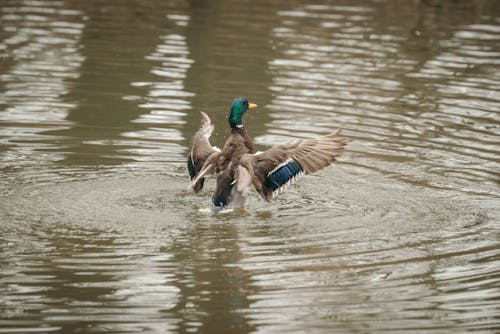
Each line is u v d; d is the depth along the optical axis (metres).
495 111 16.30
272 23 22.11
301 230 11.12
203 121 12.67
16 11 22.70
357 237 10.96
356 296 9.34
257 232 11.02
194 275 9.73
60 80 17.45
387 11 23.73
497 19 23.14
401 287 9.59
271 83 17.58
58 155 13.77
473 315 8.95
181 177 13.12
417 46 20.38
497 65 19.06
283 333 8.48
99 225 11.08
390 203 12.21
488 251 10.59
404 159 13.99
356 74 18.28
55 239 10.58
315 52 19.72
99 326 8.50
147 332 8.41
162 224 11.20
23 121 15.22
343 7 24.08
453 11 23.91
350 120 15.71
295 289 9.47
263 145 14.30
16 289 9.22
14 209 11.52
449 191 12.70
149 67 18.38
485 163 13.84
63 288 9.30
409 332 8.57
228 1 24.55
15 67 18.11
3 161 13.34
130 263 9.98
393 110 16.30
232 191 11.56
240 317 8.77
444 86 17.66
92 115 15.66
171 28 21.47
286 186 10.95
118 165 13.45
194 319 8.71
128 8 23.48
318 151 10.88
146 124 15.31
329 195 12.50
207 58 19.08
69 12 22.84
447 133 15.15
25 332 8.33
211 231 11.02
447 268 10.08
